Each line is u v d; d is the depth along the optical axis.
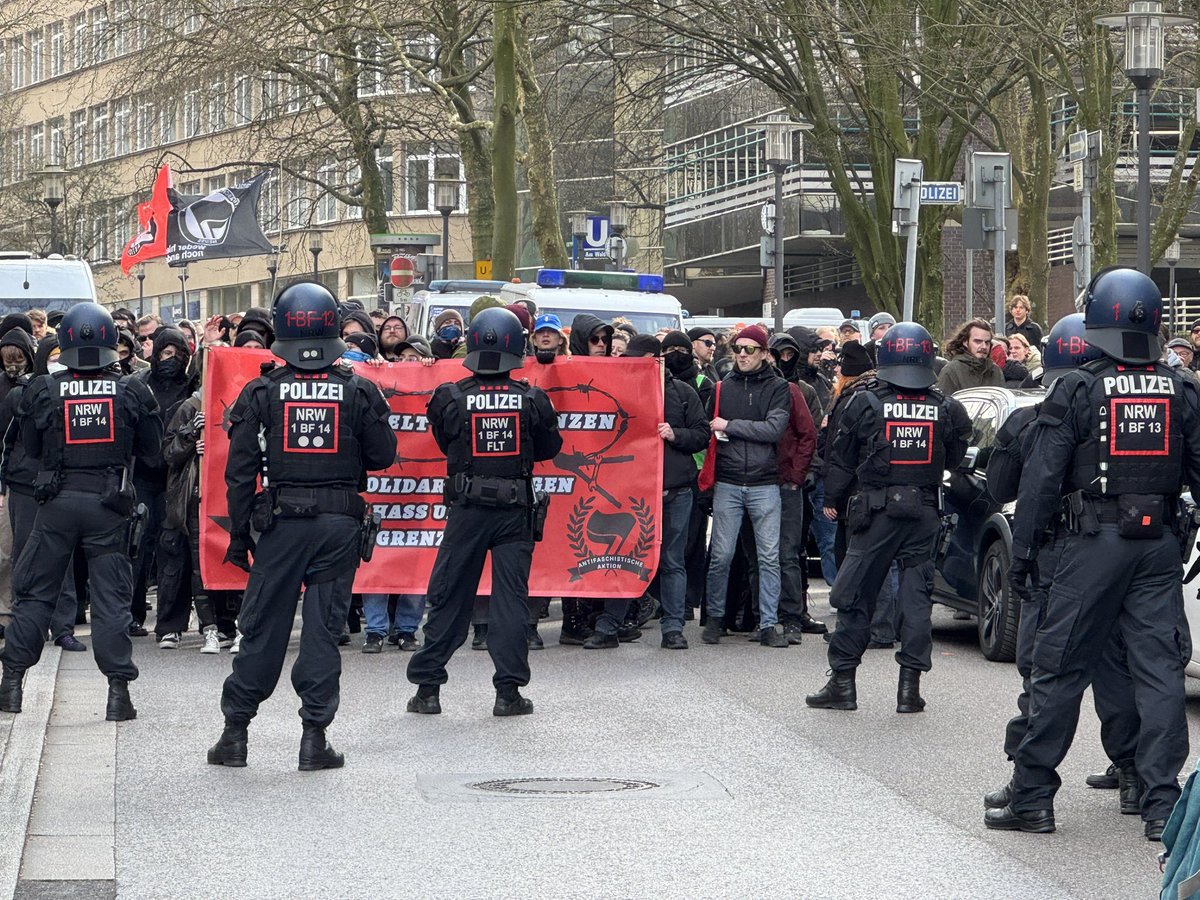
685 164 64.06
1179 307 55.28
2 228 68.12
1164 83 38.00
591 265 46.12
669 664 15.08
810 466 16.22
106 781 10.43
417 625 15.96
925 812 9.72
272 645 10.83
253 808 9.77
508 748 11.48
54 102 85.19
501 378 12.62
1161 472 9.17
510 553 12.59
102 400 12.05
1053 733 9.27
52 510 12.10
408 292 37.06
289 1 39.75
